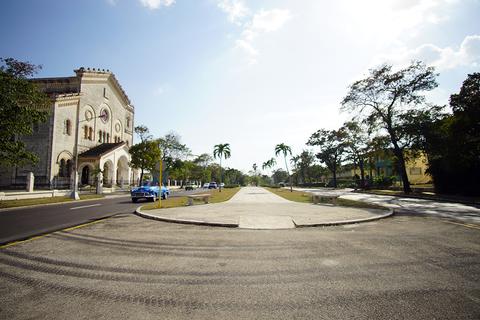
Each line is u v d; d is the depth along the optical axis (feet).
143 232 27.37
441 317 10.37
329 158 215.51
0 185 112.88
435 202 65.67
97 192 103.65
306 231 27.94
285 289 13.14
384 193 104.78
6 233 26.94
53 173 115.96
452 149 81.71
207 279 14.49
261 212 42.11
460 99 77.71
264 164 369.09
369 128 112.68
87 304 11.58
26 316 10.50
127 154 152.87
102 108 153.89
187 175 245.45
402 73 100.94
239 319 10.32
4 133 56.34
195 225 31.68
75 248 20.97
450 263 17.02
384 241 23.16
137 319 10.33
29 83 62.13
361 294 12.50
